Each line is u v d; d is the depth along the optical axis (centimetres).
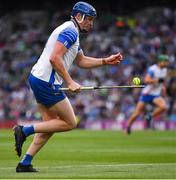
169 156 3531
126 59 8906
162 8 10275
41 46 9906
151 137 5516
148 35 9462
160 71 5741
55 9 10775
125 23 9812
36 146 2602
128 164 2953
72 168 2725
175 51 9050
